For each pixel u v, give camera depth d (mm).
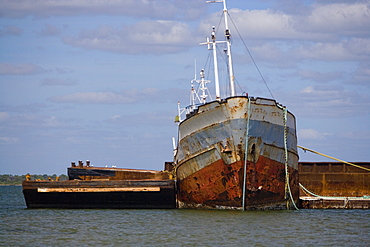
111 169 96562
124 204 86312
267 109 74812
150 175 90188
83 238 58875
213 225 65000
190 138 78250
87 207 88312
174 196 84250
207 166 76500
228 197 76000
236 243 54562
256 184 75062
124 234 60812
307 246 53219
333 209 86812
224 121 73500
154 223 68250
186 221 68812
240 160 73500
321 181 103562
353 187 102562
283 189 79250
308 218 71625
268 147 75500
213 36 86062
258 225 64750
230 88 80812
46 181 89750
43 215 79375
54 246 54719
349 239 56812
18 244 55875
